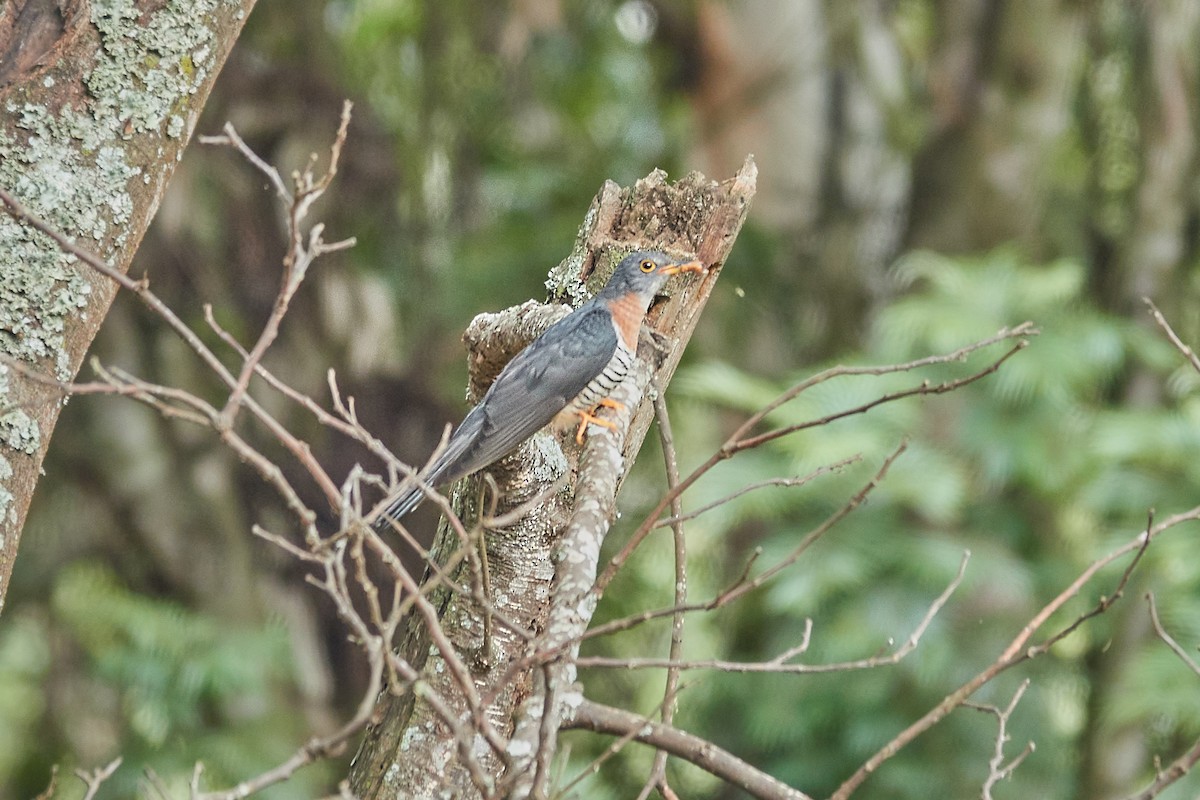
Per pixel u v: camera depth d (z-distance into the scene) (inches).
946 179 722.8
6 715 614.2
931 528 557.9
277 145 620.4
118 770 527.5
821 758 522.0
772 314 704.4
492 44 727.1
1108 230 727.1
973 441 538.6
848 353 674.8
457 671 149.2
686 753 217.8
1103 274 714.2
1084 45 732.7
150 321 613.9
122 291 604.1
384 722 229.5
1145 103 695.7
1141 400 633.0
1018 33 719.1
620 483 252.2
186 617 573.9
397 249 666.2
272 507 632.4
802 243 742.5
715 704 572.7
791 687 531.5
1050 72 721.0
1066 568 560.7
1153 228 687.1
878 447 521.7
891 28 767.1
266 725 560.7
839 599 538.0
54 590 616.4
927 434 555.8
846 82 753.6
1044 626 546.9
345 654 618.5
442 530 256.7
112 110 200.1
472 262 658.8
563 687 180.4
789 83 745.6
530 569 225.1
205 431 629.0
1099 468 550.0
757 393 546.9
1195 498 529.3
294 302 612.7
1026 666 537.3
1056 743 539.5
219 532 625.0
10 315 191.0
